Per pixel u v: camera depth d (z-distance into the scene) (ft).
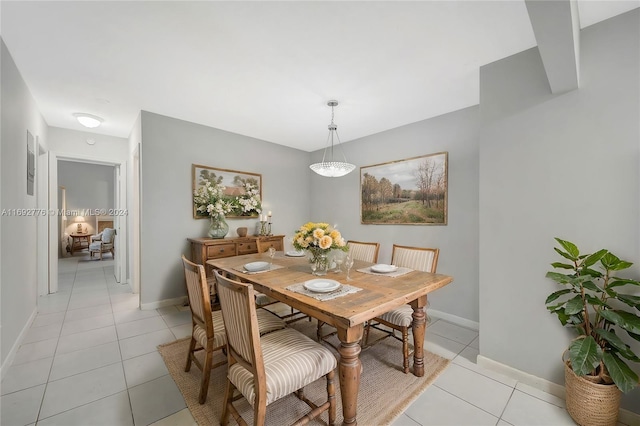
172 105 9.99
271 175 14.78
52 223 13.05
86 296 12.62
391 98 9.19
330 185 15.25
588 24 5.59
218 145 12.67
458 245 9.99
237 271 7.43
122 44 6.44
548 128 6.10
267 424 5.12
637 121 5.12
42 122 11.10
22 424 5.05
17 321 7.77
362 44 6.37
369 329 8.43
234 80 8.10
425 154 10.98
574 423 5.16
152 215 10.87
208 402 5.69
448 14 5.41
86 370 6.77
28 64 7.32
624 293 5.24
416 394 6.01
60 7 5.25
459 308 9.93
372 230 12.99
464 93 8.79
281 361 4.58
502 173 6.77
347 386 4.73
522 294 6.46
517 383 6.41
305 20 5.60
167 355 7.48
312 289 5.55
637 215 5.12
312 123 11.74
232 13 5.41
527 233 6.38
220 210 11.91
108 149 13.98
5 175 6.73
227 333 4.87
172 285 11.41
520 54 6.55
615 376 4.52
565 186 5.88
